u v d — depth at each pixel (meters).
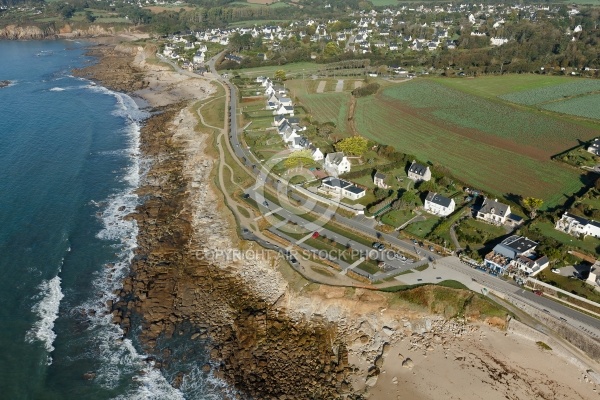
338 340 85.81
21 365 82.88
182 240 115.94
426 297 90.19
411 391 76.06
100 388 79.12
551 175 141.62
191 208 129.38
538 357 80.69
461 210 117.88
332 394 76.19
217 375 80.38
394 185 133.00
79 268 106.88
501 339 84.19
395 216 116.38
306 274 96.50
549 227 112.06
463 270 96.50
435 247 103.50
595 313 84.81
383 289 91.62
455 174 142.12
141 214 127.06
